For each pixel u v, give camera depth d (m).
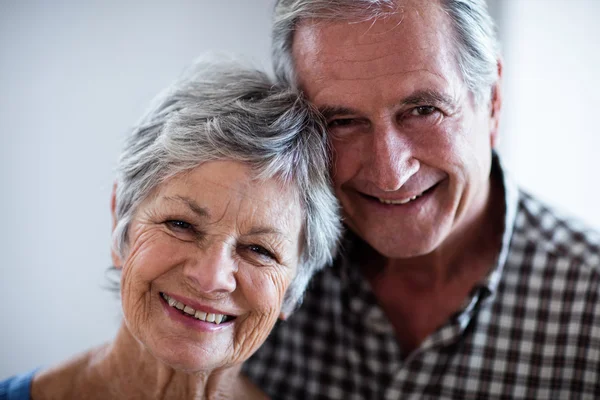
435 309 1.62
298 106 1.26
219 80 1.32
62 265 2.12
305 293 1.63
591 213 2.13
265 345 1.71
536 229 1.61
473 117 1.35
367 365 1.65
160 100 1.28
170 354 1.19
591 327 1.51
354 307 1.64
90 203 2.12
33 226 2.09
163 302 1.21
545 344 1.55
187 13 2.15
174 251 1.17
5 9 1.99
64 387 1.33
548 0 2.13
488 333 1.58
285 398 1.71
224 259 1.16
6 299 2.08
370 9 1.22
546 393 1.56
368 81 1.23
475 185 1.39
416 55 1.23
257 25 2.19
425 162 1.31
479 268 1.59
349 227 1.54
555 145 2.18
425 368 1.58
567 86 2.14
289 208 1.22
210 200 1.15
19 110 2.04
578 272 1.54
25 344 2.11
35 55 2.03
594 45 2.09
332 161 1.32
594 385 1.52
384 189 1.29
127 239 1.25
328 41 1.25
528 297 1.57
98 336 2.16
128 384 1.31
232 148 1.16
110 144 2.12
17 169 2.05
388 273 1.63
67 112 2.08
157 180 1.18
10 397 1.32
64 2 2.04
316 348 1.69
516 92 2.21
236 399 1.42
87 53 2.07
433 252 1.55
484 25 1.34
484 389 1.58
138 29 2.12
